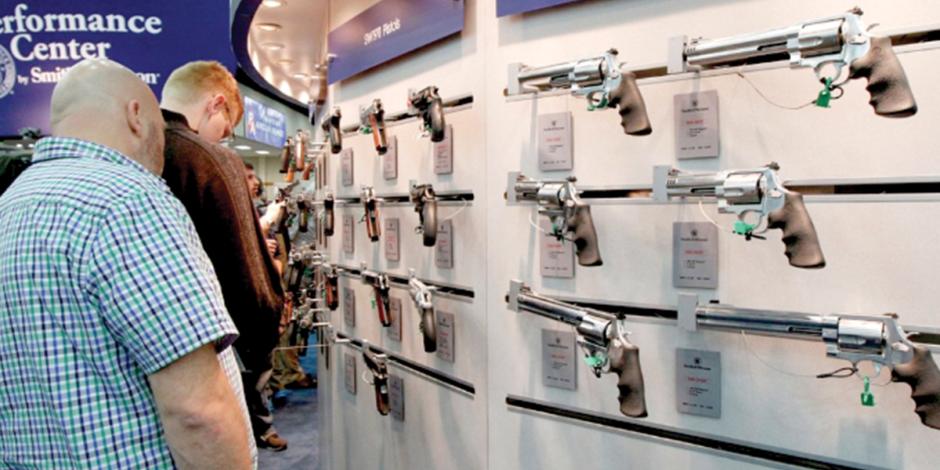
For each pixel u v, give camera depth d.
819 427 1.43
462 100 2.06
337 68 2.80
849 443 1.40
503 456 1.98
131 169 1.13
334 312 3.18
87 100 1.15
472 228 2.04
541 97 1.81
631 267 1.67
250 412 2.78
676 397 1.62
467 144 2.04
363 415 2.83
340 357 3.10
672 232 1.61
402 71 2.38
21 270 1.04
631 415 1.48
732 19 1.50
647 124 1.50
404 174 2.40
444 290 2.19
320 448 3.60
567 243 1.77
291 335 3.31
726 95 1.51
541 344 1.86
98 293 1.02
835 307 1.40
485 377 2.01
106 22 2.77
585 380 1.79
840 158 1.39
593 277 1.74
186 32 2.83
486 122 1.95
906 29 1.31
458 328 2.12
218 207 1.72
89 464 1.04
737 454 1.54
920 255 1.32
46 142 1.15
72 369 1.03
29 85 2.75
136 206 1.06
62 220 1.04
